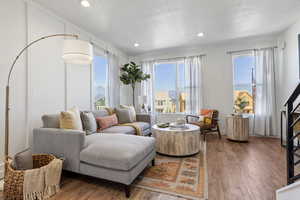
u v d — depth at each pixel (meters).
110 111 3.69
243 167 2.36
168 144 2.86
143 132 3.57
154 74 5.24
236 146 3.38
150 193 1.74
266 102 4.04
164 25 3.30
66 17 2.95
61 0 2.44
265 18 3.05
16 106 2.28
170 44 4.46
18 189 1.52
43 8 2.62
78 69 3.39
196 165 2.45
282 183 1.91
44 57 2.66
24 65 2.37
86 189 1.82
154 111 5.19
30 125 2.44
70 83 3.18
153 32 3.65
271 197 1.65
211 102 4.62
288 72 3.53
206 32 3.67
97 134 2.48
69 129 2.14
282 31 3.66
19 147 2.30
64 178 2.06
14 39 2.25
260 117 4.11
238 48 4.36
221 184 1.91
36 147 2.17
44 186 1.62
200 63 4.66
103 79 4.28
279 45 3.88
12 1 2.23
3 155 2.11
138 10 2.72
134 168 1.80
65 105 3.06
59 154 2.01
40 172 1.59
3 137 2.12
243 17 3.00
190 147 2.82
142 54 5.39
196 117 4.36
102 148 1.87
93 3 2.51
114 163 1.71
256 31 3.64
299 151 2.80
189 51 4.86
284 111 3.40
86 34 3.58
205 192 1.75
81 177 2.09
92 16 2.92
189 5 2.59
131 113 3.94
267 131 4.03
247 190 1.78
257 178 2.04
